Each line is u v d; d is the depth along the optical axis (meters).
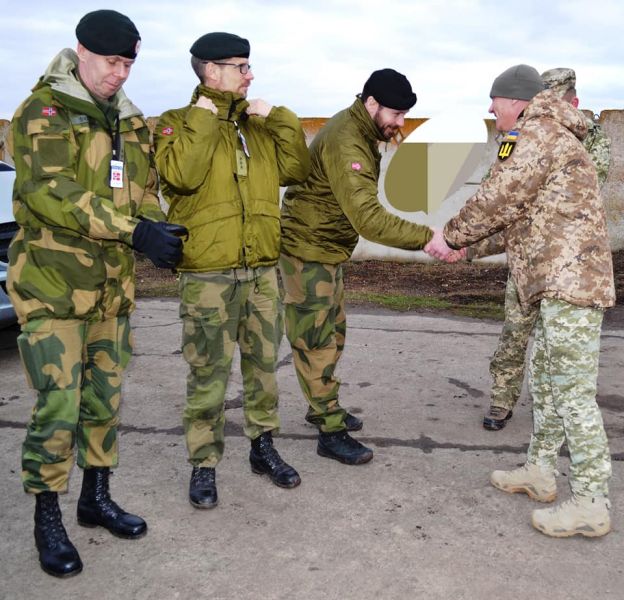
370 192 2.95
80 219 2.19
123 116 2.38
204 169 2.55
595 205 2.56
